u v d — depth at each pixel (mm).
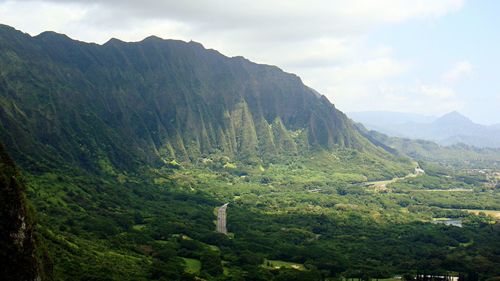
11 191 179375
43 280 183500
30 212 199375
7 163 198125
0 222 172875
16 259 173125
